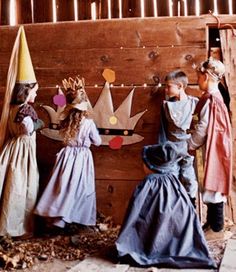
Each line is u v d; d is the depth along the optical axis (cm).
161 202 385
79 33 510
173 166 403
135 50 499
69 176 465
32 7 568
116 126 496
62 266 388
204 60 486
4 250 421
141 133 494
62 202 456
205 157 434
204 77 442
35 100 515
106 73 501
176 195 391
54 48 515
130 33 500
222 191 427
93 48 507
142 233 386
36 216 475
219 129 433
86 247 429
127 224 388
